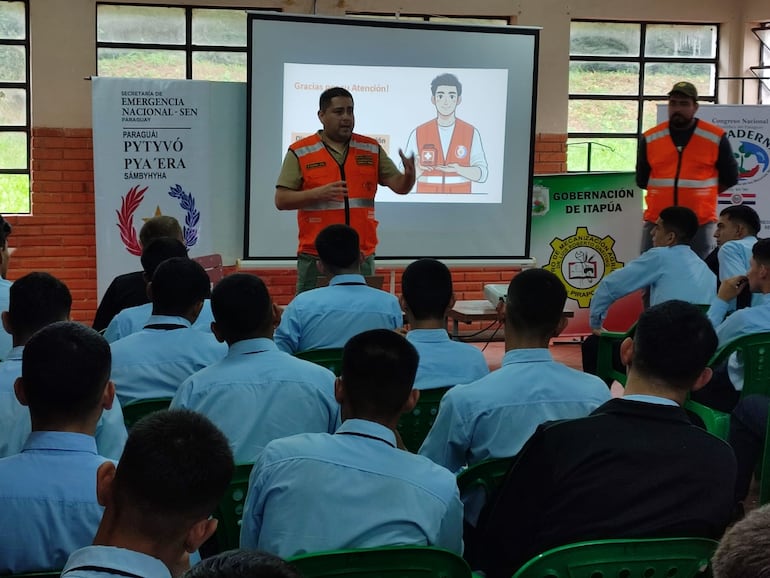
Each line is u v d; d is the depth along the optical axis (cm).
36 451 181
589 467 181
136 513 123
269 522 181
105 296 428
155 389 290
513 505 186
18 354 257
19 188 736
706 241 673
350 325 366
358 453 183
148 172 662
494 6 770
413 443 305
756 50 812
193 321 307
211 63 746
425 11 763
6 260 399
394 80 662
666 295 503
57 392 179
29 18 715
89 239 735
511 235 690
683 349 190
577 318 720
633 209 712
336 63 654
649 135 677
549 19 778
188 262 303
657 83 816
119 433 235
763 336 346
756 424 329
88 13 715
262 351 255
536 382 246
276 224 663
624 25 805
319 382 253
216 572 79
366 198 559
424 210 677
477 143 678
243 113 671
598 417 187
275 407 247
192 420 130
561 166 790
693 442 185
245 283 255
